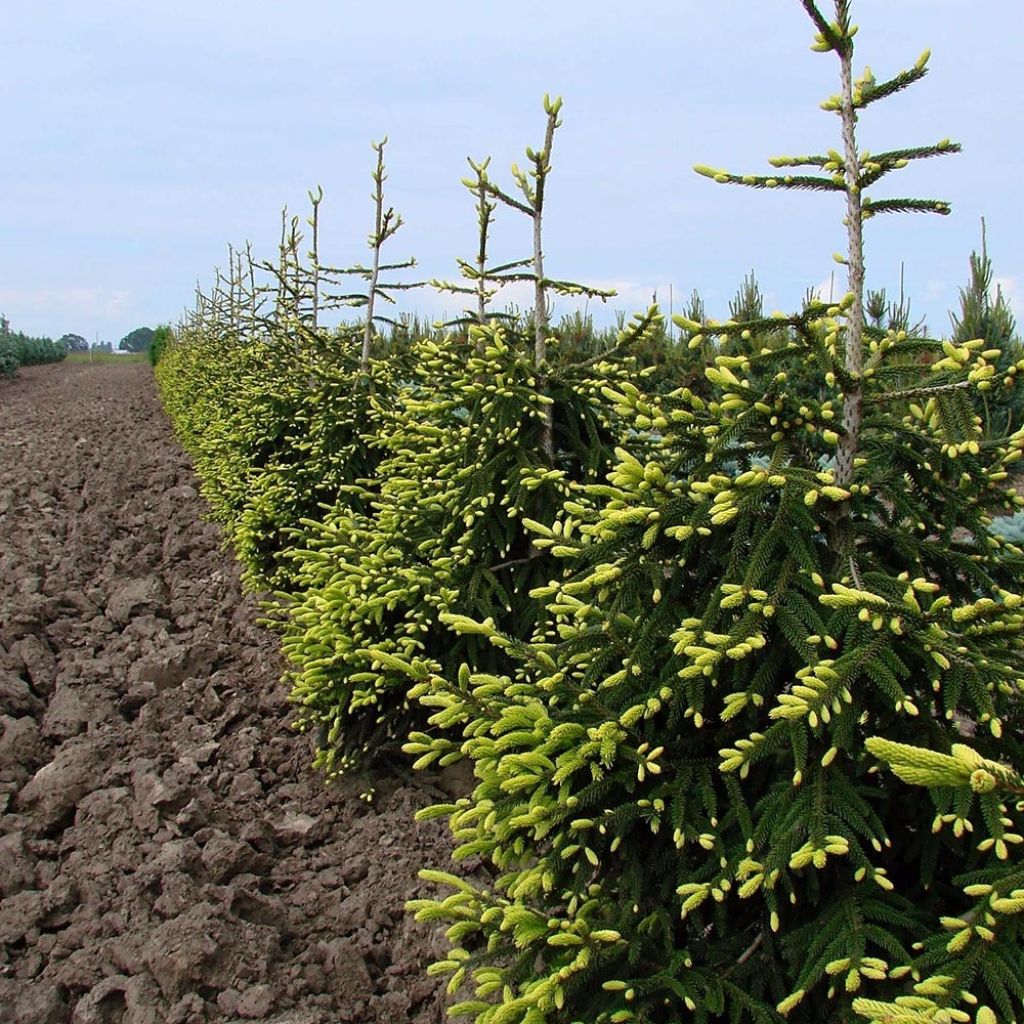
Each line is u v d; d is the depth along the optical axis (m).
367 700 4.16
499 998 2.93
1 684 5.29
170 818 4.16
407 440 4.71
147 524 9.71
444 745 2.73
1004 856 1.83
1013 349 10.26
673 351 11.55
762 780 2.49
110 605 7.06
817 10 2.30
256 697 5.59
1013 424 9.36
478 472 4.10
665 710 2.62
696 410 2.65
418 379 6.57
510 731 2.65
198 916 3.29
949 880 2.38
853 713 2.17
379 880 3.81
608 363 4.09
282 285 8.45
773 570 2.43
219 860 3.79
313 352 7.75
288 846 4.17
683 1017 2.30
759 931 2.43
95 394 28.91
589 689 2.66
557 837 2.44
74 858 3.91
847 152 2.39
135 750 4.81
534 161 4.05
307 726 5.11
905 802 2.39
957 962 1.84
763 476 2.35
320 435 6.71
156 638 6.32
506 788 2.44
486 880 3.73
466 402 4.29
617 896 2.54
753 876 2.17
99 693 5.37
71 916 3.56
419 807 4.33
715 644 2.22
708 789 2.41
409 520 4.50
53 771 4.45
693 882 2.32
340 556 4.67
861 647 2.15
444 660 4.25
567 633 2.72
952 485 2.62
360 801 4.43
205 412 11.61
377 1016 3.09
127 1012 3.00
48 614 6.62
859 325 2.47
